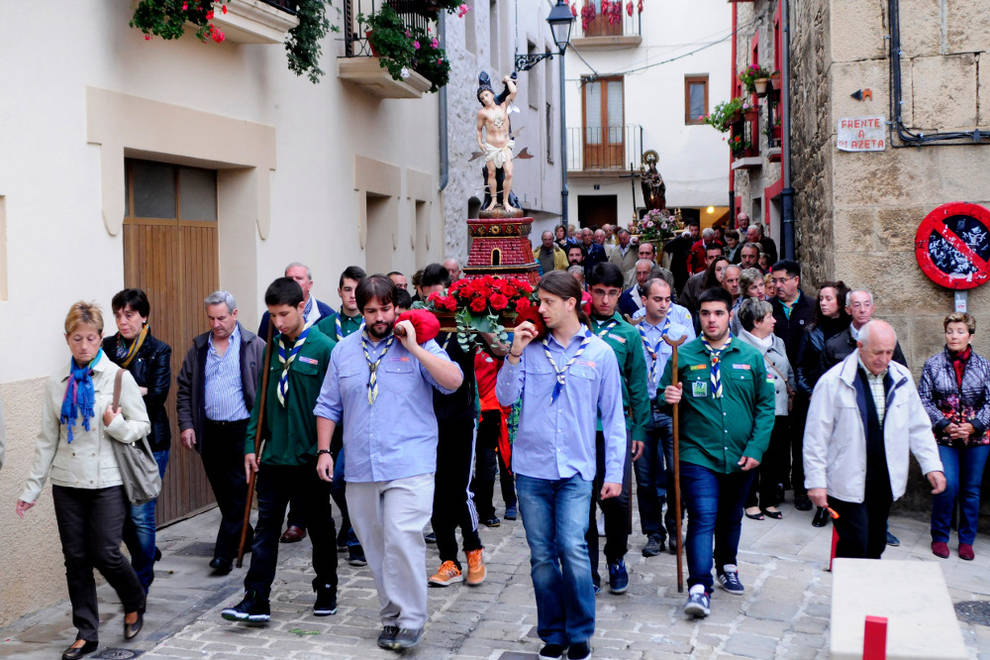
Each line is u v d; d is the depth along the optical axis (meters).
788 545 7.43
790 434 8.67
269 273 8.80
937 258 8.56
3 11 5.83
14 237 5.92
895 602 3.87
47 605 6.14
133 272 7.46
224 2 7.29
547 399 5.14
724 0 28.73
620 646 5.39
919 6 8.52
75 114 6.42
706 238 16.19
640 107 29.53
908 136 8.61
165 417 6.27
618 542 6.18
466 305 5.54
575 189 30.41
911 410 5.80
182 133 7.50
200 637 5.53
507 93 10.70
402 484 5.29
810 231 10.82
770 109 15.55
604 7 29.22
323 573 5.85
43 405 5.30
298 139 9.43
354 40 10.45
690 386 6.01
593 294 6.27
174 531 7.72
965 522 7.49
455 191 14.88
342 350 5.46
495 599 6.17
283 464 5.66
